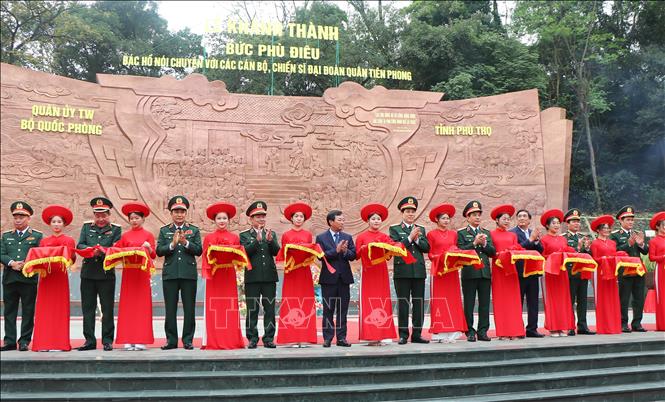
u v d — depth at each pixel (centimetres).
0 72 1366
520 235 959
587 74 2861
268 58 2514
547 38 2794
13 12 2491
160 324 1162
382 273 842
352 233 1502
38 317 761
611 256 973
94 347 780
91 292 782
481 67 2652
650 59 2764
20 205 817
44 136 1381
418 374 697
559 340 847
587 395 695
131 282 792
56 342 761
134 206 816
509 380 700
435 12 2961
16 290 780
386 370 690
